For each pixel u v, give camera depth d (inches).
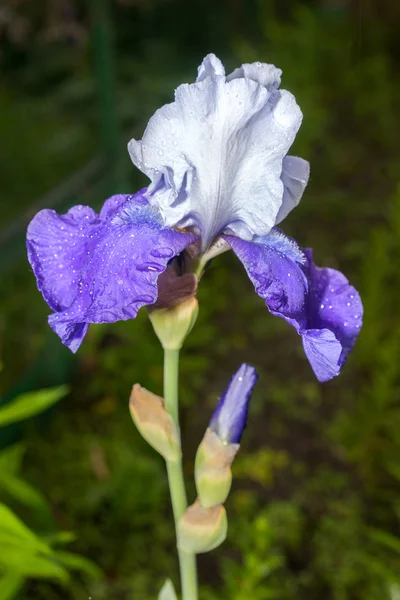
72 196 38.8
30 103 61.0
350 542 31.4
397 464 34.6
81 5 53.3
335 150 63.6
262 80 17.1
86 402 37.9
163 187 17.0
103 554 30.5
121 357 38.9
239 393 17.8
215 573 29.9
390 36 80.7
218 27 65.9
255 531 25.7
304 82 64.4
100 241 16.8
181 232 17.0
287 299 16.8
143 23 61.6
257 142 17.0
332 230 54.5
